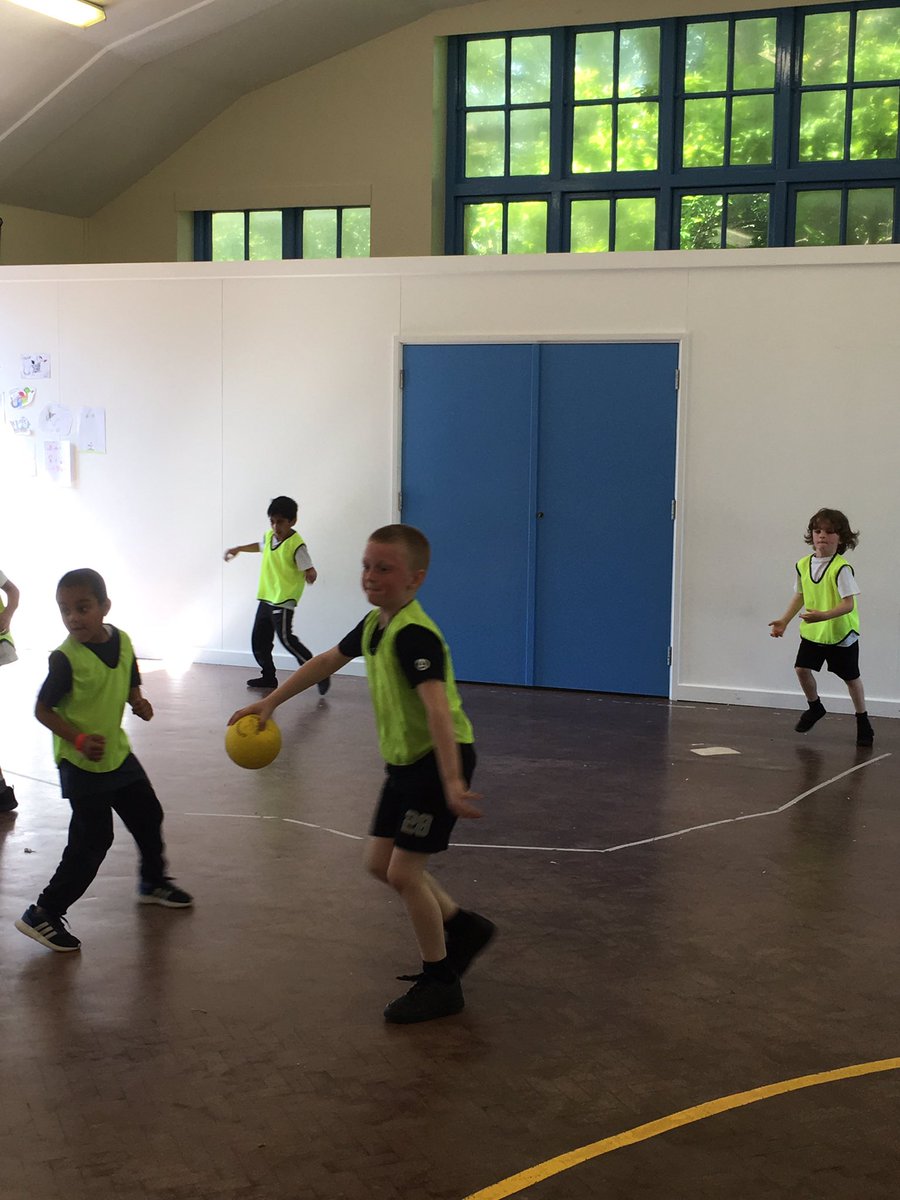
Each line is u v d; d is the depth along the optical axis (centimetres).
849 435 796
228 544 943
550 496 861
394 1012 349
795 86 1102
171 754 667
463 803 306
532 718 779
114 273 948
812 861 504
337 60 1196
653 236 1151
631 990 375
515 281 854
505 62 1171
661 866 495
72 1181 268
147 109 1173
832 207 1108
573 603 864
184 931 416
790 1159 281
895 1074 322
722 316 813
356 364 896
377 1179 270
